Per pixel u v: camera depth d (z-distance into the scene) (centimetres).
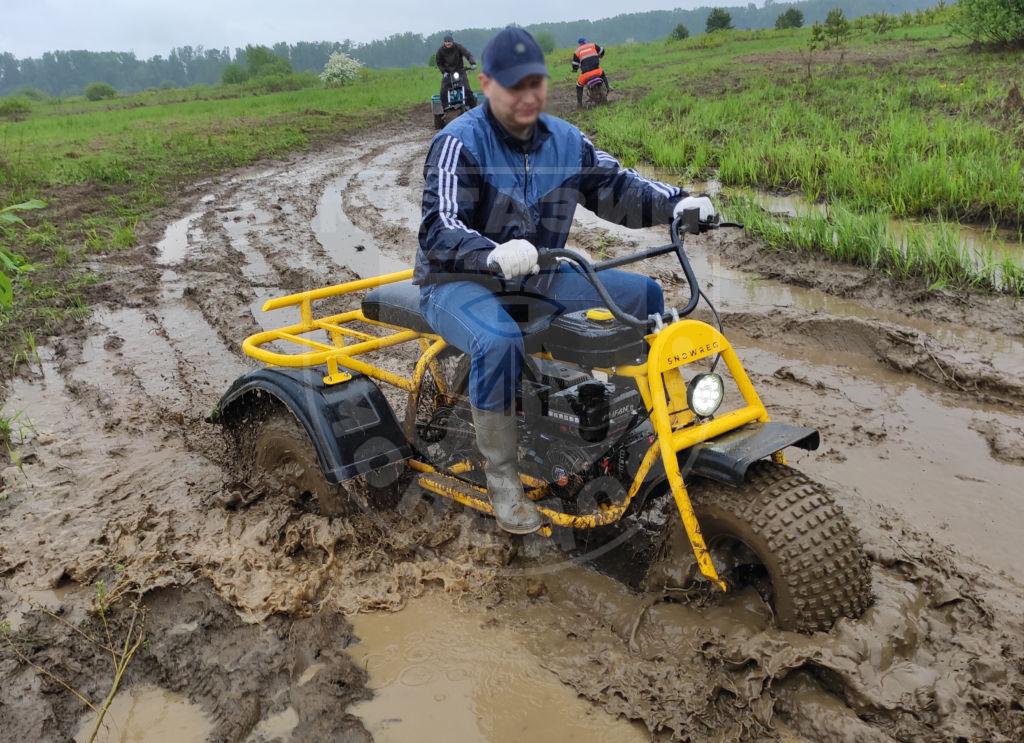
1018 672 288
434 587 364
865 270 725
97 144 2019
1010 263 665
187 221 1134
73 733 303
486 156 325
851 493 413
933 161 943
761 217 860
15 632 351
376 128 2256
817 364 577
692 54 3706
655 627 317
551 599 350
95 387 595
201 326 718
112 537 409
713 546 319
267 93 4625
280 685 317
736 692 284
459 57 1997
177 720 306
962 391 524
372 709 302
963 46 2336
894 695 274
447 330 338
